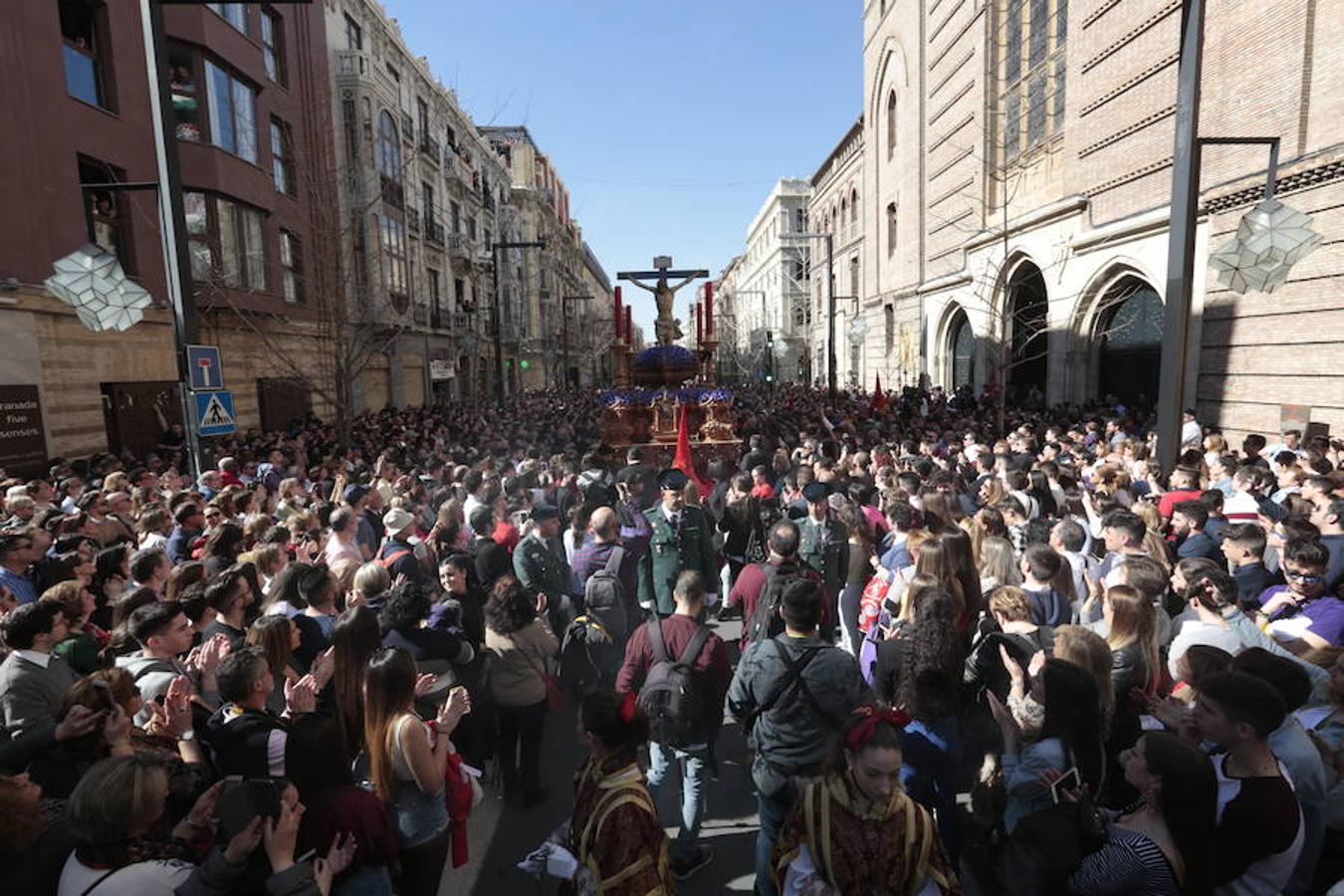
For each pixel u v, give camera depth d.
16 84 12.09
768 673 3.46
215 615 4.47
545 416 22.02
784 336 64.50
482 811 4.80
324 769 2.92
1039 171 22.27
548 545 6.15
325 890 2.54
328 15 25.42
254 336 19.34
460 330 39.19
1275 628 4.08
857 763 2.40
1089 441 12.45
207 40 16.75
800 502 7.63
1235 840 2.43
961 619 4.47
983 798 3.89
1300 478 7.24
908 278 32.69
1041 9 21.91
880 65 36.09
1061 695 2.85
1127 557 4.16
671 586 6.14
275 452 11.94
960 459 11.20
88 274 6.86
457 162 39.38
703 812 4.12
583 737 2.73
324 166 18.59
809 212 59.00
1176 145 7.27
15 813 2.40
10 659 3.72
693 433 14.48
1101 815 2.57
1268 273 7.00
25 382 12.12
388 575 4.80
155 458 11.72
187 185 16.67
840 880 2.43
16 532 5.40
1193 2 6.96
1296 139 12.40
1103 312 19.00
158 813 2.43
